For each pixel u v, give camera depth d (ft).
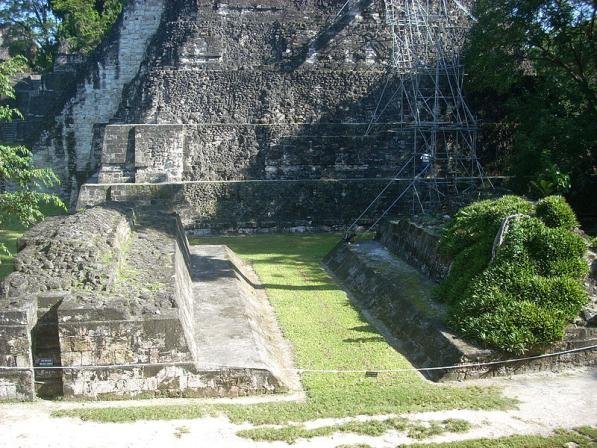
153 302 27.25
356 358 31.14
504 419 24.08
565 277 31.73
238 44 77.46
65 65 102.68
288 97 75.25
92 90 85.15
